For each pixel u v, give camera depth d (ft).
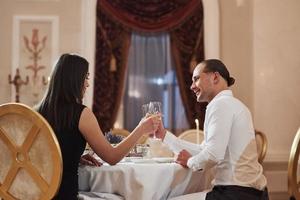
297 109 17.72
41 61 18.26
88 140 7.47
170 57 18.78
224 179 7.84
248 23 18.71
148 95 18.88
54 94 7.49
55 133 7.33
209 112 7.91
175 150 8.63
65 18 18.34
